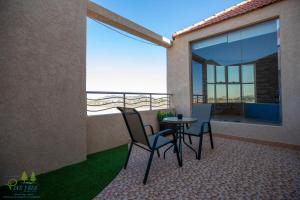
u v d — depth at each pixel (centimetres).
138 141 266
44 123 253
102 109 395
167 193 198
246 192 196
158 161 302
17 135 226
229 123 468
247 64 794
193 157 318
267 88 704
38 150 247
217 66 833
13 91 223
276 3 385
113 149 378
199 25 534
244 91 809
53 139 264
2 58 213
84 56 311
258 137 414
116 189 208
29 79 238
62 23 277
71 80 289
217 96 834
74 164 289
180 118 344
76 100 296
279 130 382
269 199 182
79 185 218
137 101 492
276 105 487
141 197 191
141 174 250
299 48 354
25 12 233
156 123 525
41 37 250
